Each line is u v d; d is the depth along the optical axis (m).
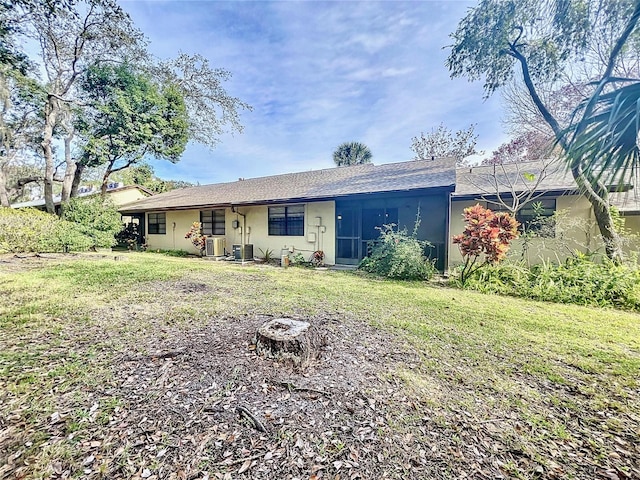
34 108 13.56
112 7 11.58
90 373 2.43
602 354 2.97
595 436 1.82
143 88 13.44
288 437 1.76
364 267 8.29
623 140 1.97
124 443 1.69
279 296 5.07
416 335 3.40
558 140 2.45
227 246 12.19
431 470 1.54
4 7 10.02
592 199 6.54
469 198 8.64
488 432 1.84
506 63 7.76
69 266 7.77
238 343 3.00
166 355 2.74
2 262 8.23
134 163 15.30
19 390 2.17
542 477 1.51
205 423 1.86
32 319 3.69
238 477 1.48
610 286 5.12
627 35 4.65
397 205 8.91
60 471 1.50
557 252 7.78
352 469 1.55
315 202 9.93
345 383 2.34
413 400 2.14
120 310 4.12
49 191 13.02
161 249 14.42
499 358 2.85
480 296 5.44
